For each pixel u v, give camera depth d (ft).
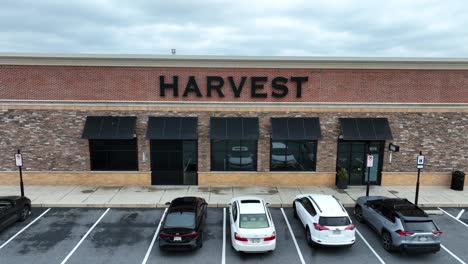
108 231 46.21
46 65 61.00
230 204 49.88
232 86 62.34
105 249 41.24
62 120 62.85
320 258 39.60
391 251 40.98
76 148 63.67
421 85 63.41
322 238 39.81
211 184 65.21
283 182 65.57
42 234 45.11
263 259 39.24
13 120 62.59
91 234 45.27
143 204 55.06
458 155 65.67
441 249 41.88
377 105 63.62
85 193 60.29
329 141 64.54
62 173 64.23
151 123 62.49
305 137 62.28
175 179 65.41
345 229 39.68
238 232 38.55
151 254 40.16
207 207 55.47
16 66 60.85
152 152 64.49
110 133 61.52
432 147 65.36
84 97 62.18
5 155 63.57
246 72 62.28
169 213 41.47
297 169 65.98
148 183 64.90
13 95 61.67
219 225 48.73
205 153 64.34
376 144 65.57
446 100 64.03
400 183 66.13
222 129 62.49
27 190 61.62
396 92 63.52
